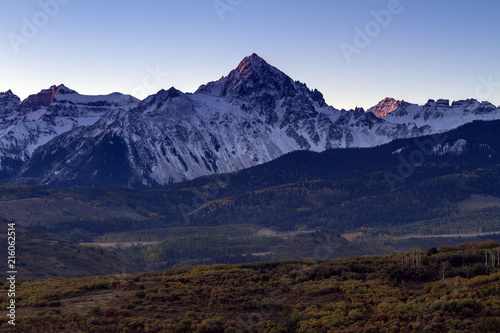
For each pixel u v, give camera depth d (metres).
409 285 183.25
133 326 156.00
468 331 140.25
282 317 163.12
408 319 152.50
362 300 169.75
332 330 150.12
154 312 166.50
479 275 178.00
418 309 154.50
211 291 182.25
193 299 176.50
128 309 168.00
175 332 152.62
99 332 152.25
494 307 149.88
